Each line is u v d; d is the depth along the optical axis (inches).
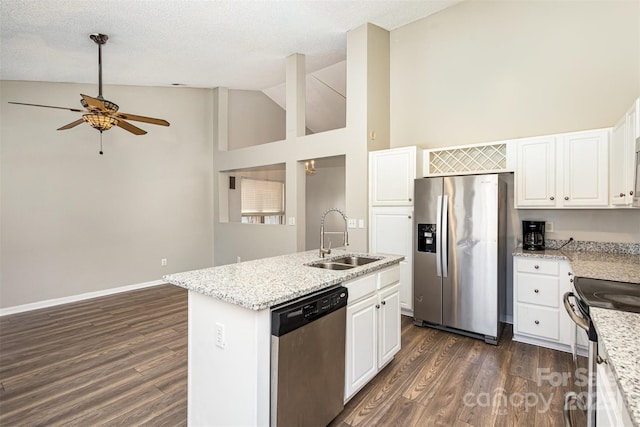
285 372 63.5
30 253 169.3
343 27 159.9
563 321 112.0
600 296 67.7
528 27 134.1
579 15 123.3
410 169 147.0
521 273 120.7
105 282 195.0
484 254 122.6
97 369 104.8
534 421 77.9
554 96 128.8
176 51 157.9
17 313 162.6
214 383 68.5
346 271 86.3
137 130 146.5
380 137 167.5
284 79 227.3
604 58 118.9
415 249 140.6
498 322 121.8
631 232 115.6
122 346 122.2
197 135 240.5
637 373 35.5
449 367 103.8
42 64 149.8
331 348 75.4
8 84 163.3
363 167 161.3
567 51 125.9
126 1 109.7
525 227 130.0
